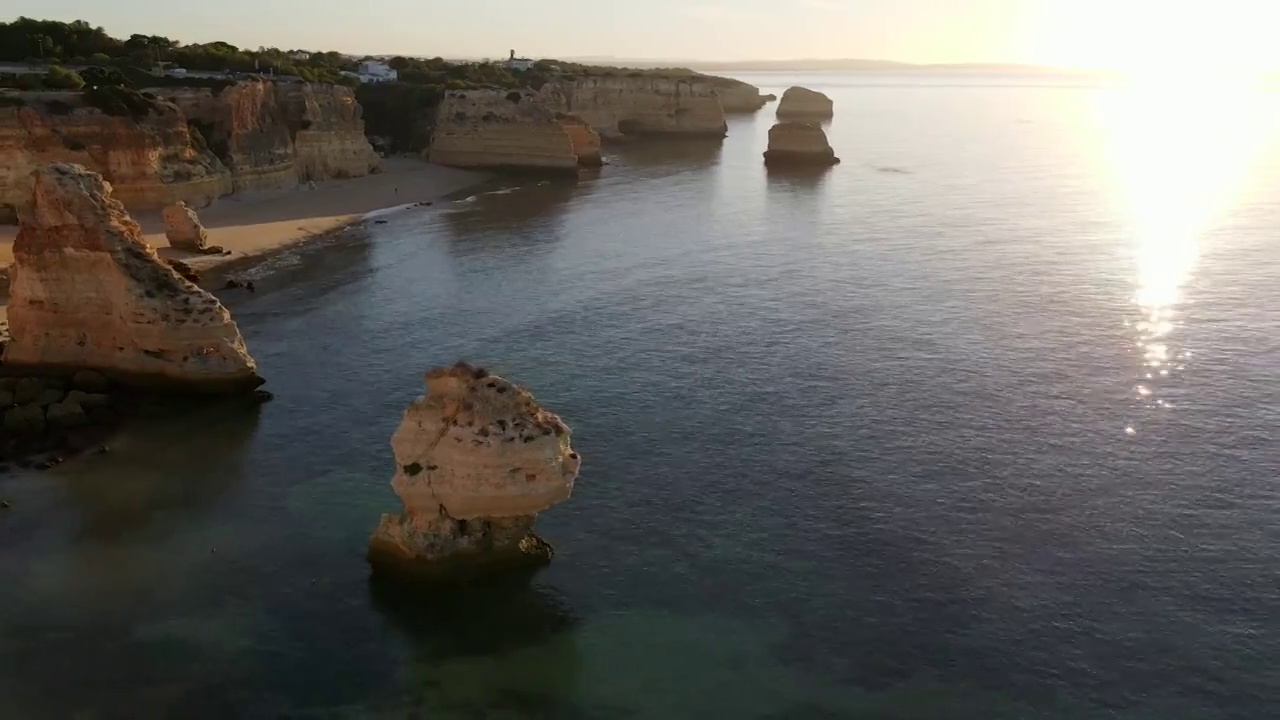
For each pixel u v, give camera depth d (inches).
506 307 2036.2
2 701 863.1
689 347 1784.0
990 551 1102.4
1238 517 1168.8
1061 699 877.8
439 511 1031.0
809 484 1256.2
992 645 948.0
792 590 1034.7
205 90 3154.5
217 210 2893.7
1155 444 1362.0
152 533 1141.7
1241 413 1461.6
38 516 1170.6
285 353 1731.1
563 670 917.8
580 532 1144.8
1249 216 3125.0
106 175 2618.1
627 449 1355.8
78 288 1492.4
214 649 943.7
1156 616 987.9
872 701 876.6
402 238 2741.1
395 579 1048.2
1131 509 1187.9
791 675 909.2
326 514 1187.3
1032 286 2208.4
